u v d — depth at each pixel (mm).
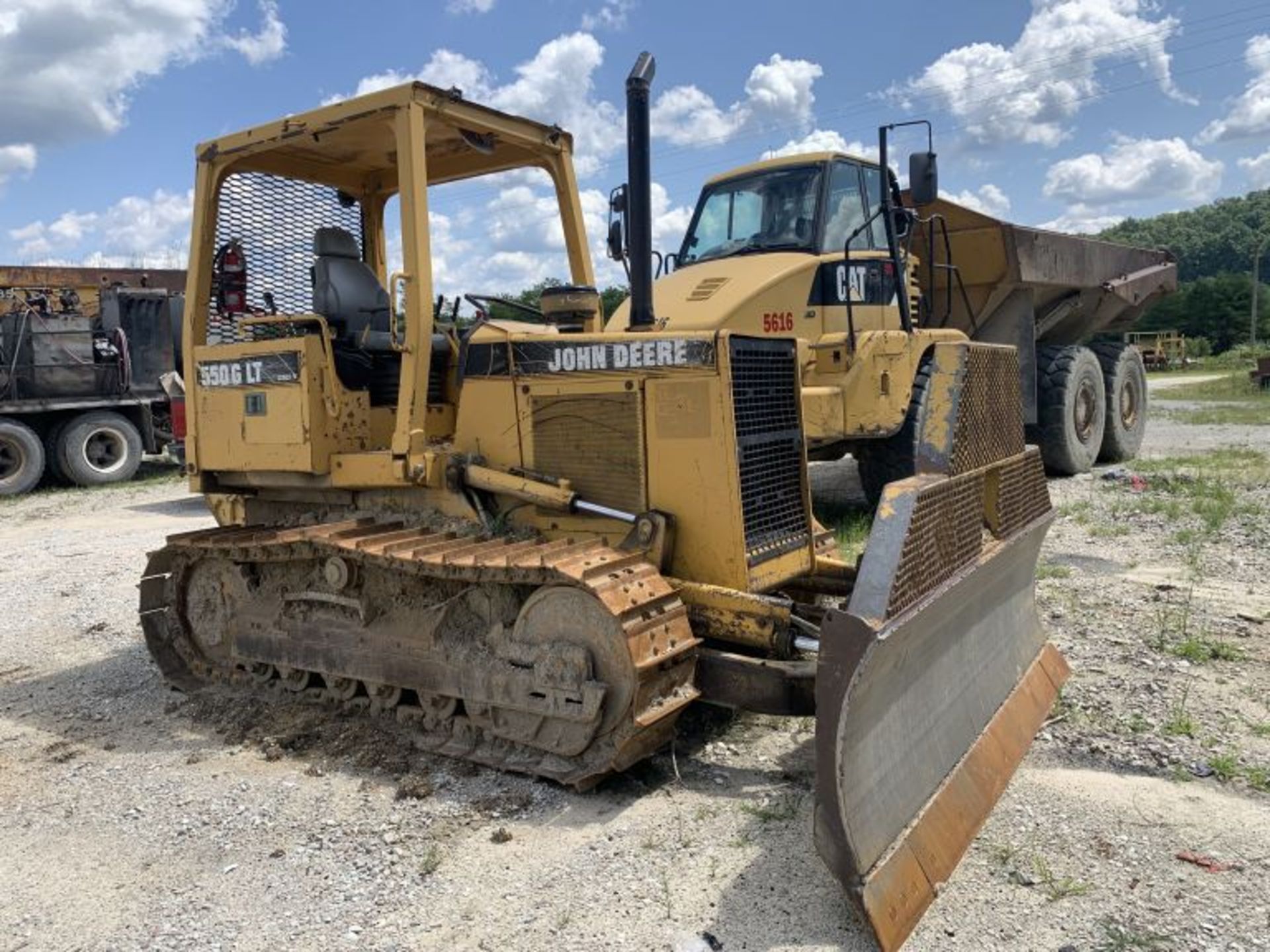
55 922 3373
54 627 7254
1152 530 8164
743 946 2988
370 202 6293
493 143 5336
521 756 4254
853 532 7996
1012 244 9898
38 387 15398
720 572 4215
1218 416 18625
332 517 5344
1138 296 12914
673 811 3824
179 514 12766
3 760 4828
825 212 8227
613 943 3035
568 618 4086
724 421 4160
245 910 3367
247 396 5352
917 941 2969
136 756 4781
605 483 4484
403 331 4898
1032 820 3625
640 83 4941
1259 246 70250
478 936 3121
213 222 5641
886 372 7660
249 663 5434
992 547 4203
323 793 4215
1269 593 6246
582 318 5508
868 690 3057
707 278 7961
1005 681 4348
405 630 4699
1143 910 3078
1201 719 4434
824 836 2957
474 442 4898
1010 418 4684
